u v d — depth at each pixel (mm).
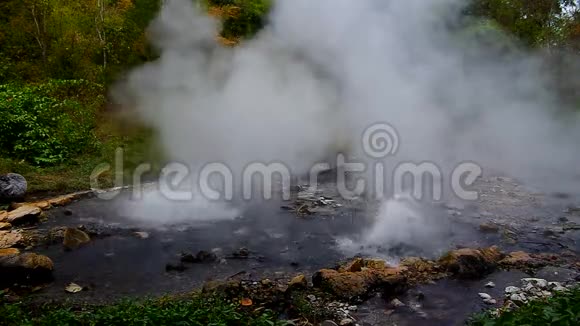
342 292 4773
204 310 4180
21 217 6930
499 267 5586
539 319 3529
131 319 3941
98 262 5809
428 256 5965
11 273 5156
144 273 5523
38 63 12367
